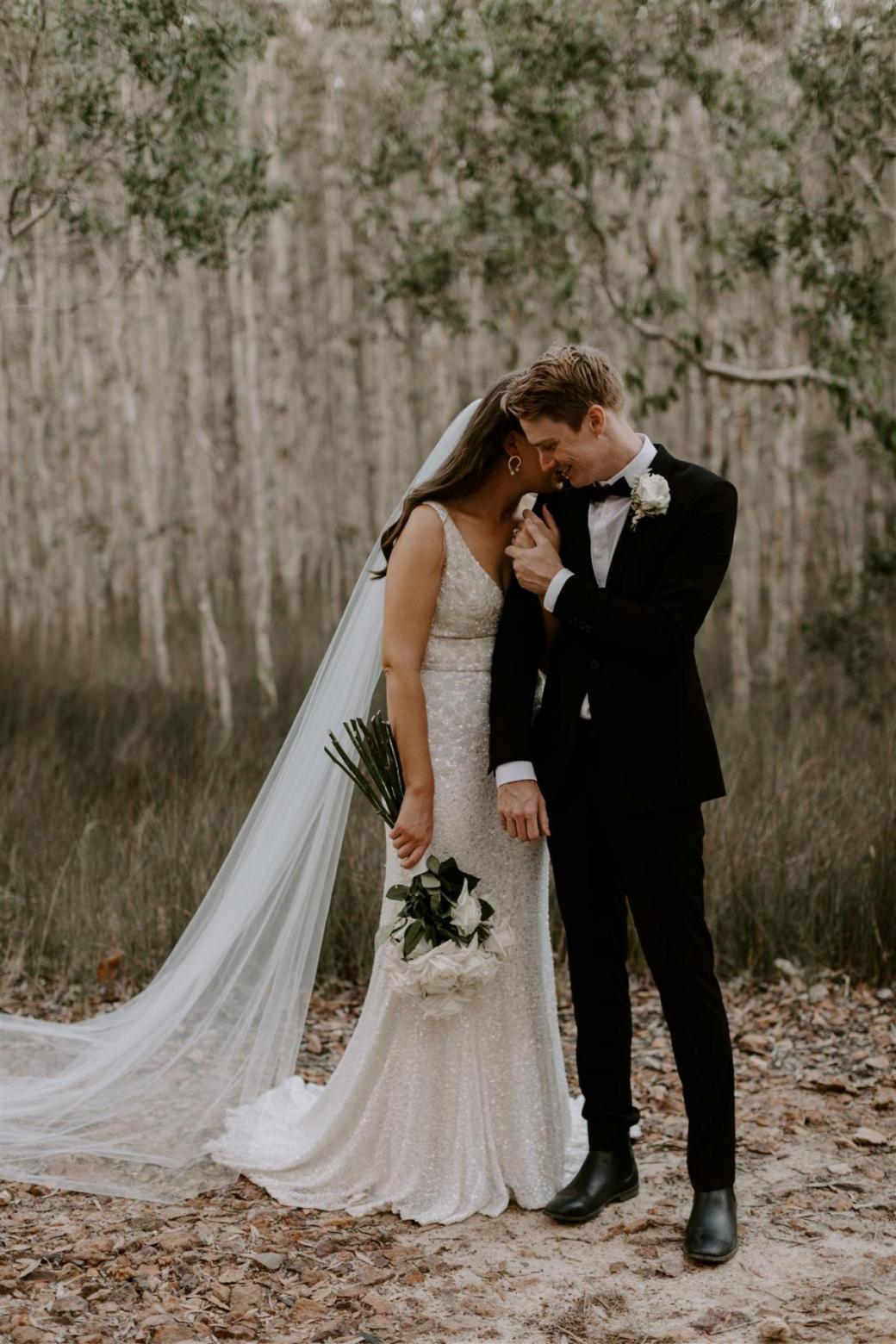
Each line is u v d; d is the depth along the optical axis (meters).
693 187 9.58
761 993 4.40
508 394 2.70
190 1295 2.52
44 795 5.93
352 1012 4.30
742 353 10.23
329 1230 2.82
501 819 2.83
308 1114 3.18
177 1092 3.34
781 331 8.82
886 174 8.68
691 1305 2.47
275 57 10.05
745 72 7.32
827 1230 2.78
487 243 8.30
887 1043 3.93
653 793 2.70
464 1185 2.91
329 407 16.47
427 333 12.19
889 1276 2.56
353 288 13.27
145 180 6.04
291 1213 2.91
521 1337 2.37
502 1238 2.78
